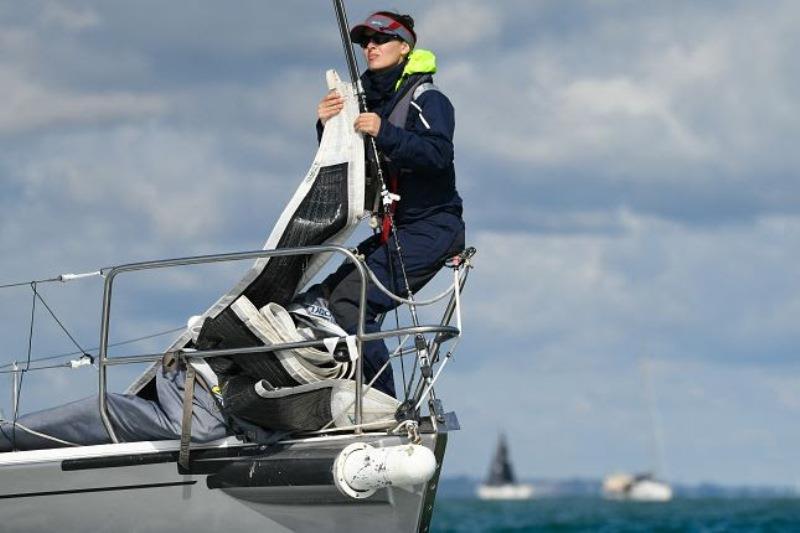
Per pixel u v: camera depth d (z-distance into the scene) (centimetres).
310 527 2473
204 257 2511
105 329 2547
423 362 2478
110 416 2553
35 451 2522
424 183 2680
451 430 2473
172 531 2514
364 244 2755
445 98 2670
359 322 2458
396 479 2334
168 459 2516
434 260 2670
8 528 2523
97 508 2517
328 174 2592
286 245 2578
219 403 2530
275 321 2502
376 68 2714
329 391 2483
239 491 2481
